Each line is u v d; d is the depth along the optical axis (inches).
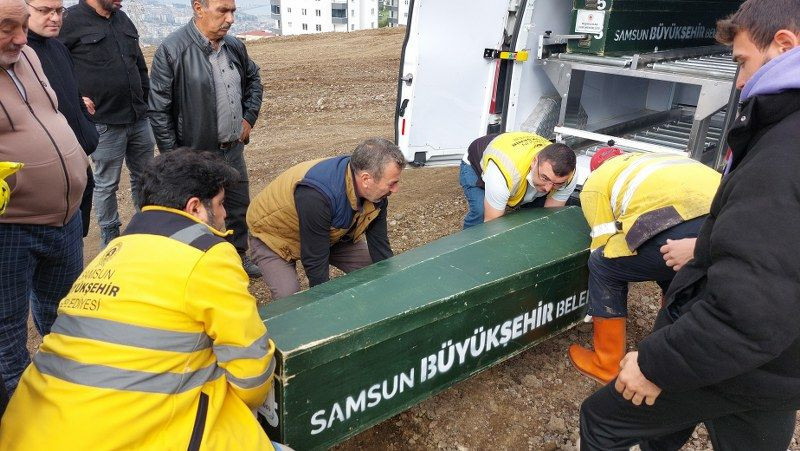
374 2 2965.1
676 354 60.5
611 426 77.2
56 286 101.5
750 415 67.9
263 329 67.7
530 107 184.2
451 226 179.9
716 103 151.3
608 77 202.5
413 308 83.5
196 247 63.4
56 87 106.7
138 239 64.6
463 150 183.6
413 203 199.9
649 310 136.9
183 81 126.7
